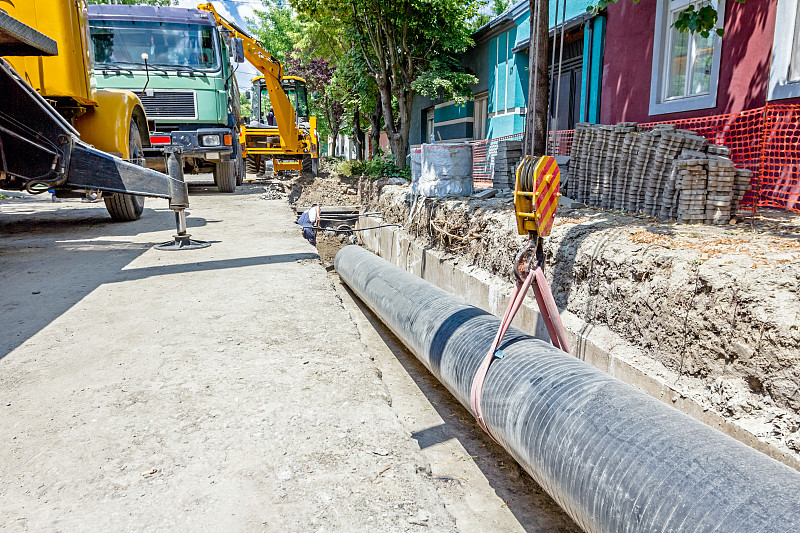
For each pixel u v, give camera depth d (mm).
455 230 7582
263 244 6426
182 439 2293
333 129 35406
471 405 2836
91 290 4480
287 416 2494
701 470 1859
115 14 10766
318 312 3957
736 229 4762
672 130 5754
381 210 11875
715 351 3342
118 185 5484
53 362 3057
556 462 2295
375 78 14164
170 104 11258
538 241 2531
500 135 14727
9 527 1768
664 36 8070
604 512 2031
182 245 6230
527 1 11984
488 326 3455
